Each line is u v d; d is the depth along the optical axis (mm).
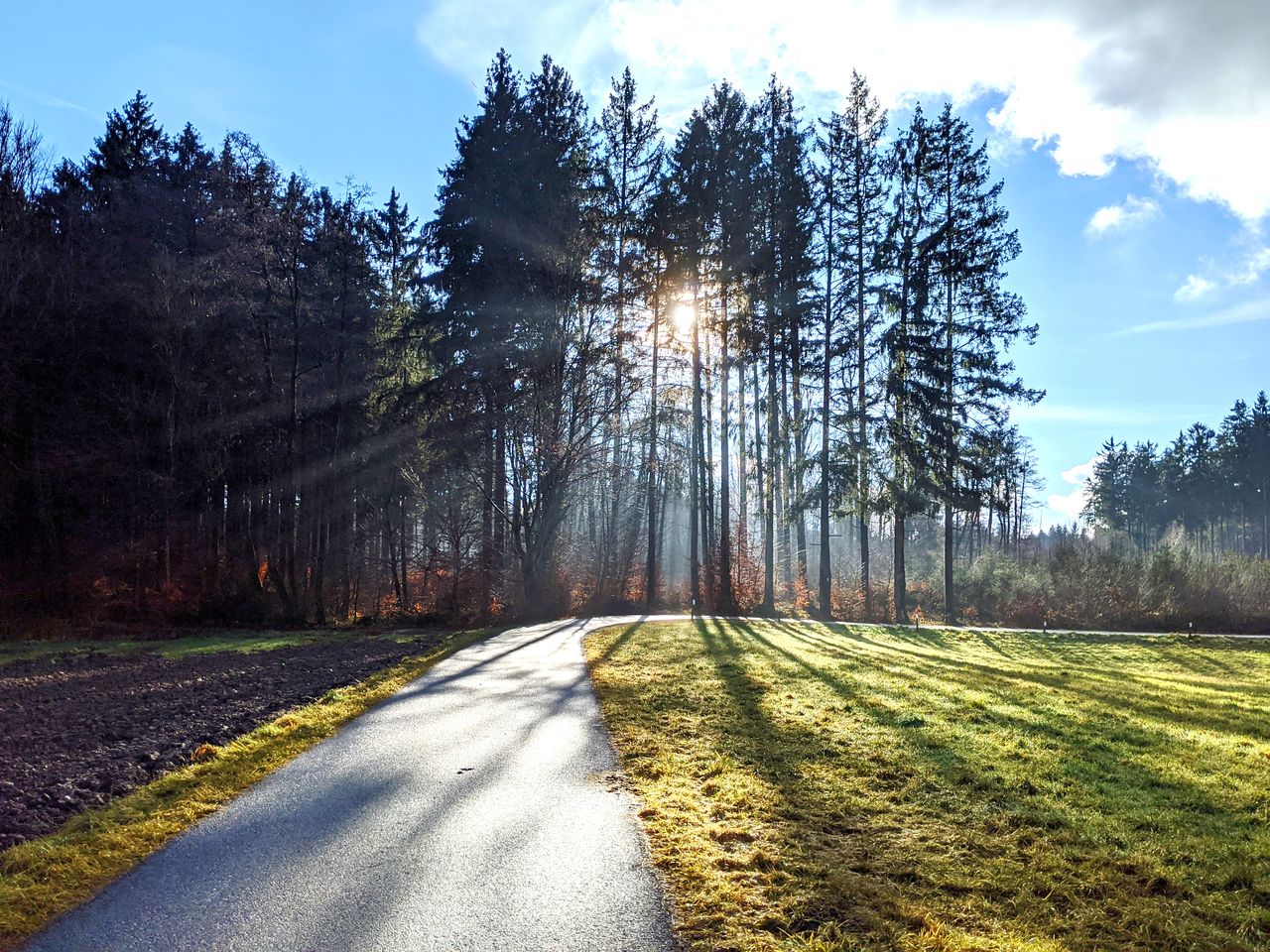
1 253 28641
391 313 36406
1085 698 12094
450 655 17344
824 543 31797
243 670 16172
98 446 31172
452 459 31594
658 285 34094
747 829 5805
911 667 15500
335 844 5523
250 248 30688
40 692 13727
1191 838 5672
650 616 30297
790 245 32688
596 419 32719
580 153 33781
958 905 4578
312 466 35312
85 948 4055
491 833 5719
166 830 5801
